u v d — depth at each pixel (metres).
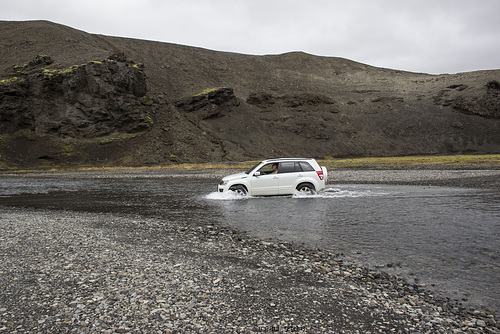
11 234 9.41
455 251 7.21
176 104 109.94
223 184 17.08
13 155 71.69
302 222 10.66
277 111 124.94
